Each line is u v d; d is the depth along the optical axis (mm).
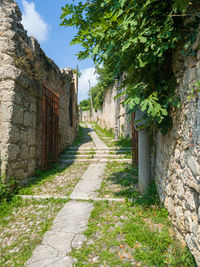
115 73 2865
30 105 4273
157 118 2174
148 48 2156
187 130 1657
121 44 2154
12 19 3637
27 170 4102
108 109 14438
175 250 1770
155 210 2645
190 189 1591
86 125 23359
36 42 4758
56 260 1812
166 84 2314
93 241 2098
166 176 2508
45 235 2229
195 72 1514
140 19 2102
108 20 2115
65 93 8211
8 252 1946
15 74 3486
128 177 4477
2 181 3197
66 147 8188
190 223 1582
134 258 1789
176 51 2018
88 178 4578
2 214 2717
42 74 5062
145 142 3465
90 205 3033
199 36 1417
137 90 2289
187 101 1675
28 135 4160
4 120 3365
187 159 1648
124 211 2750
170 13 1757
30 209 2924
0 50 3488
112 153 7145
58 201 3141
